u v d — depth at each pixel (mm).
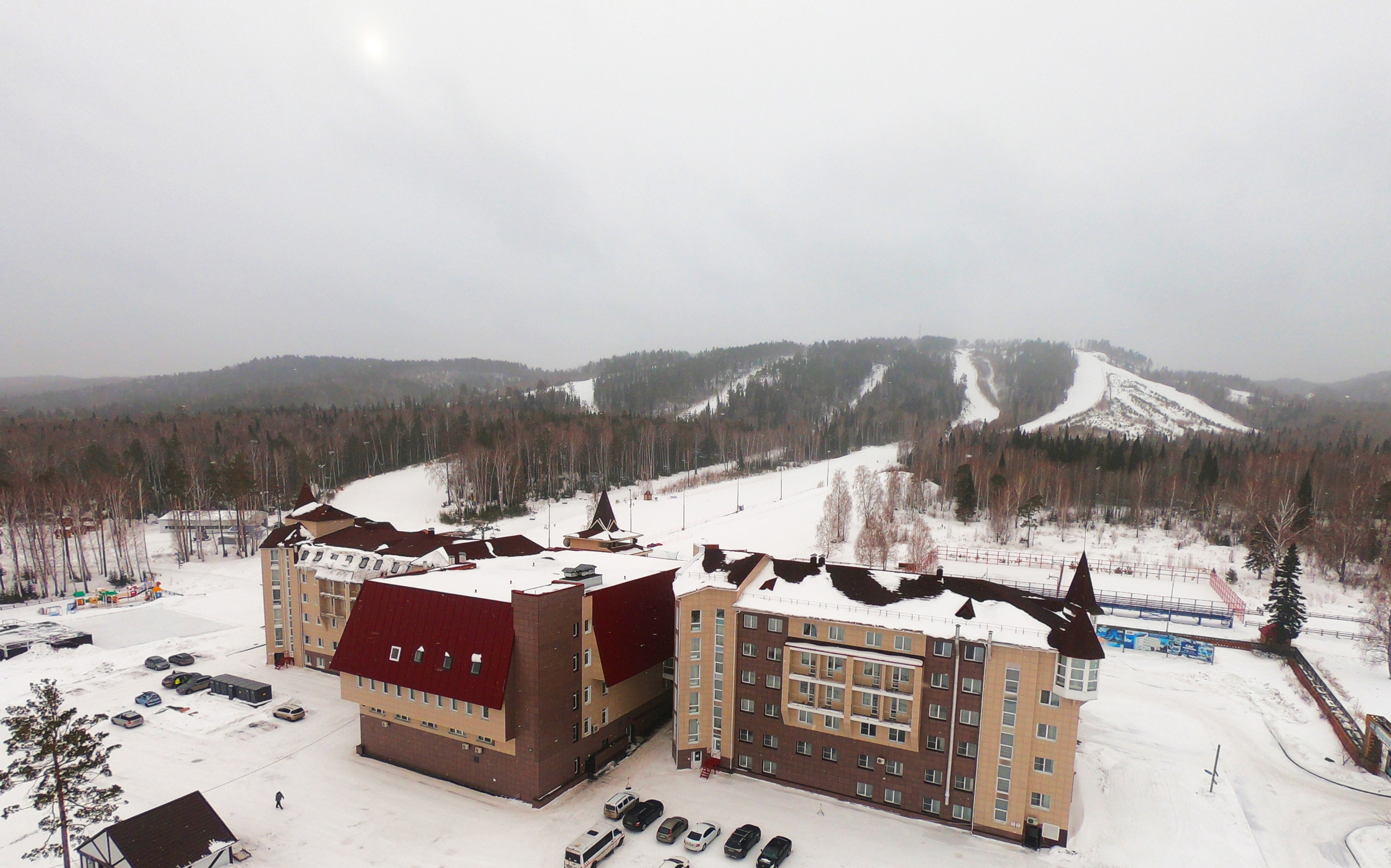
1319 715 68625
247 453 172375
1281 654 84375
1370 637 80500
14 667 77875
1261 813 52312
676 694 57344
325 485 182500
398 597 58156
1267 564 114188
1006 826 48406
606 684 55594
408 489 183750
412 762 57156
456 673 52750
